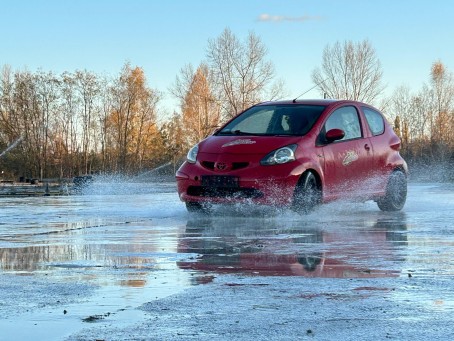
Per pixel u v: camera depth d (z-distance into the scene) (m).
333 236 5.48
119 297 3.05
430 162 38.91
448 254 4.36
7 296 3.09
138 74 62.22
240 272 3.71
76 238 5.45
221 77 54.94
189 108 58.56
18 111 59.94
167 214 7.77
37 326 2.54
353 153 8.12
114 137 62.62
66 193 20.58
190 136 58.47
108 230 6.09
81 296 3.08
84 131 61.38
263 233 5.75
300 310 2.77
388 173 8.55
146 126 63.62
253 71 54.47
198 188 7.61
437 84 58.44
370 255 4.33
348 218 7.27
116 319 2.64
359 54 53.59
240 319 2.63
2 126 59.72
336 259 4.17
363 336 2.38
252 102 54.50
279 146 7.48
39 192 22.05
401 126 57.91
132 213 7.99
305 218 7.26
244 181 7.35
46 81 60.34
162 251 4.60
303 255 4.36
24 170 59.69
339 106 8.34
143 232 5.89
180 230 6.05
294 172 7.35
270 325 2.54
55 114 60.66
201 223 6.75
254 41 54.38
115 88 61.97
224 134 8.12
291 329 2.48
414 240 5.15
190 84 58.69
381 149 8.55
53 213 8.15
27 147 59.69
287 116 8.09
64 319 2.65
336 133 7.81
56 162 60.97
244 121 8.24
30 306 2.88
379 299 2.97
